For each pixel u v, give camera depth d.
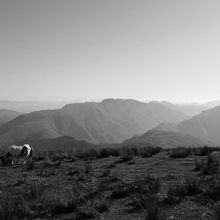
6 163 21.36
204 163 15.52
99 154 23.47
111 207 9.23
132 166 17.22
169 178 12.60
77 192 10.66
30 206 9.35
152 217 7.69
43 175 15.48
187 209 8.55
